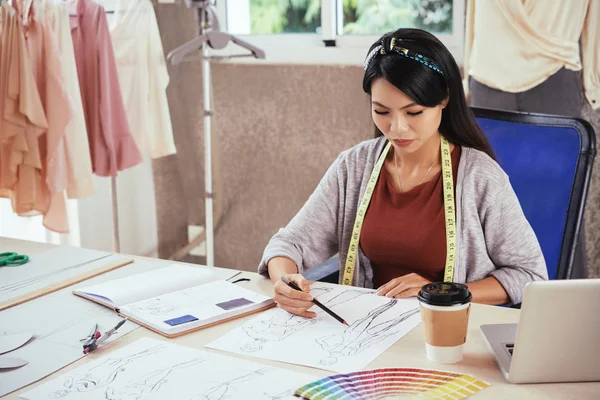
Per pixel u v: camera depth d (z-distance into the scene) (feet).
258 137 9.92
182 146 10.42
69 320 4.40
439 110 5.07
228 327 4.27
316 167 9.64
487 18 7.77
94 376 3.65
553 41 7.59
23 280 5.09
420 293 3.76
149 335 4.17
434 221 5.43
